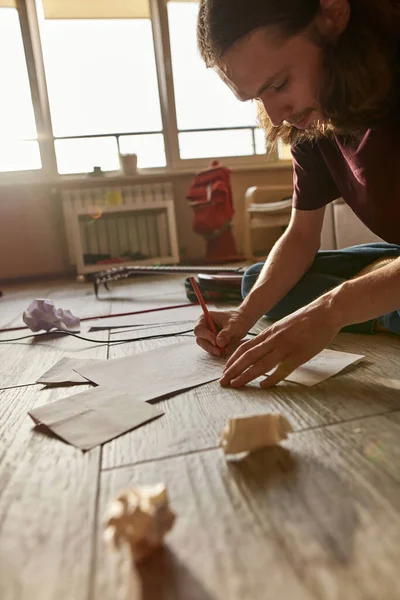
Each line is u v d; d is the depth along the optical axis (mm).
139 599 356
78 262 3416
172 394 786
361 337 1076
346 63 636
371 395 713
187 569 384
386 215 947
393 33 658
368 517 431
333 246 2047
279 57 660
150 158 4020
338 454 547
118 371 926
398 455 535
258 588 358
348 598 341
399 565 370
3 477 559
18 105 3723
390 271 697
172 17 3840
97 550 418
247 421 571
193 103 3990
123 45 3809
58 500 502
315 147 1030
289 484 495
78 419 702
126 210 3521
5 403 834
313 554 389
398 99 704
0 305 2336
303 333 731
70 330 1491
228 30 661
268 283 1055
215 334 970
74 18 3670
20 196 3670
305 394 737
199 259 3885
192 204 3578
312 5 634
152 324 1467
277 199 4098
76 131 3842
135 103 3912
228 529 429
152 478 530
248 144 4145
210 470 538
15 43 3656
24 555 418
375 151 851
